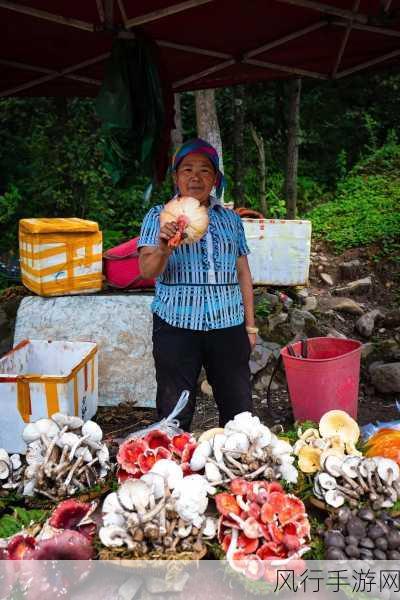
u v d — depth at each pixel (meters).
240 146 7.80
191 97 11.36
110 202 8.57
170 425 2.43
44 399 3.45
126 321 4.82
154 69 3.13
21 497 2.08
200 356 3.03
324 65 4.39
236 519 1.76
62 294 4.86
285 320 5.64
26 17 3.29
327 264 7.45
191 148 2.90
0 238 8.85
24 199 9.14
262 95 12.36
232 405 3.09
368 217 8.49
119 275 4.99
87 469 2.10
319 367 4.08
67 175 8.45
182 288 2.95
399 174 10.48
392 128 12.59
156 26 3.57
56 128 8.62
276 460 2.03
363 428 2.93
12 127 10.03
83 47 3.86
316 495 1.95
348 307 6.32
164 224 2.55
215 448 2.03
